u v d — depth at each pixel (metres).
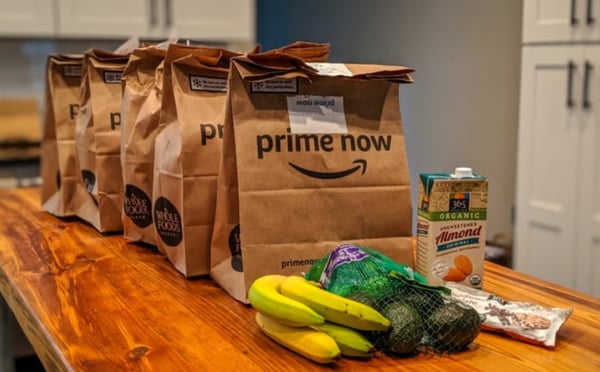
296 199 0.99
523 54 2.15
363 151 1.03
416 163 2.99
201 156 1.10
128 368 0.75
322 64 1.03
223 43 3.41
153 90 1.28
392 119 1.06
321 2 3.47
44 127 1.63
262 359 0.78
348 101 1.04
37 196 1.94
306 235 0.98
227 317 0.92
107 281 1.09
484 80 2.55
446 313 0.80
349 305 0.77
